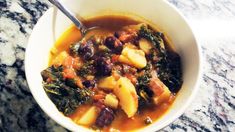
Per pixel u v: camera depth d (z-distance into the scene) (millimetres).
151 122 298
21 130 316
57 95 302
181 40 333
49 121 321
